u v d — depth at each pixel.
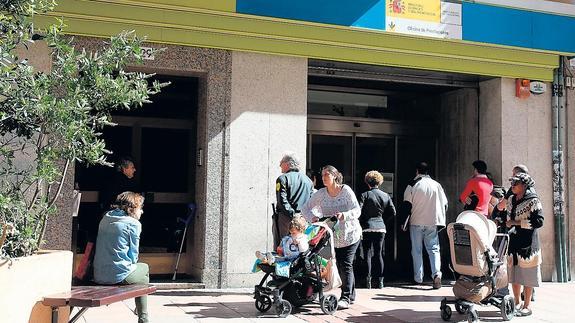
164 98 10.14
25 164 7.37
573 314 7.98
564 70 11.52
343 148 11.47
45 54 8.51
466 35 10.66
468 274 7.38
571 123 11.51
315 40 9.85
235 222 9.43
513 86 11.24
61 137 5.33
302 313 7.66
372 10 10.07
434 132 12.35
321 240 7.54
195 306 8.02
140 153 9.98
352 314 7.70
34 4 5.50
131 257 6.32
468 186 10.10
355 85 11.66
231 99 9.51
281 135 9.73
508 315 7.50
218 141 9.41
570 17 11.39
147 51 8.09
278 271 7.34
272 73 9.73
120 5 8.88
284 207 8.23
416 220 10.20
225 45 9.41
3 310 4.50
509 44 10.93
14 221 5.15
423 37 10.43
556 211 11.22
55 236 8.51
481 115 11.55
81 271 7.00
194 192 10.02
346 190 7.96
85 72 5.34
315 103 11.55
